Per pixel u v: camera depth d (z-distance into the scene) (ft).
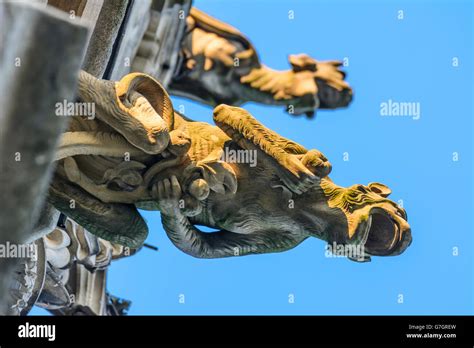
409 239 119.96
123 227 115.14
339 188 120.37
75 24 72.90
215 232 120.98
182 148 113.91
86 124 111.24
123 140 112.06
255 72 195.93
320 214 119.03
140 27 158.61
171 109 115.85
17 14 72.02
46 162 74.18
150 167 114.21
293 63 198.39
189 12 189.26
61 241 147.02
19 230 74.33
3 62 72.33
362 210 118.83
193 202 114.62
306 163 116.67
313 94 195.83
